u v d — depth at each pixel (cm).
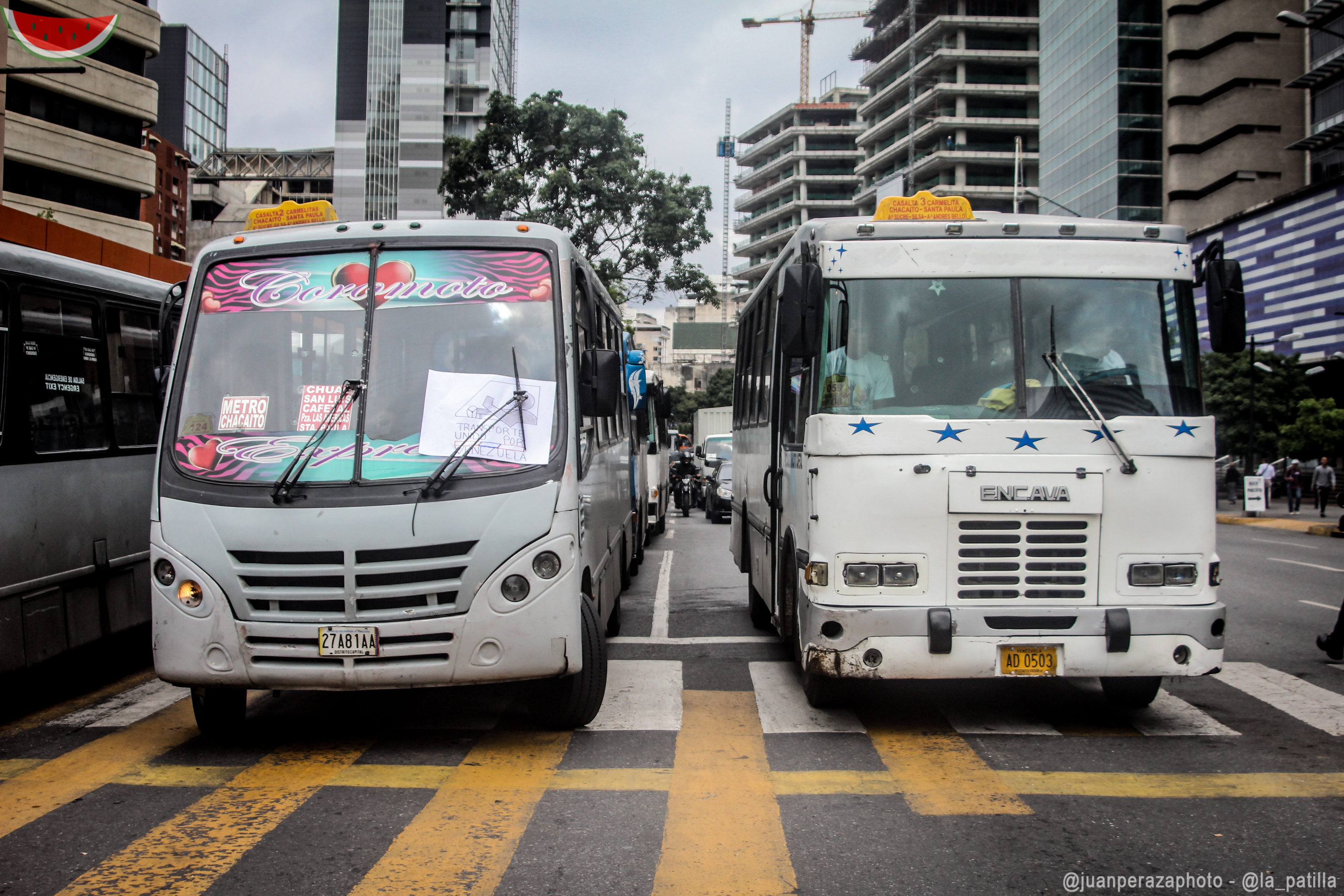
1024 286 566
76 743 554
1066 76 6788
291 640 490
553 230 576
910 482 536
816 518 552
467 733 562
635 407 1191
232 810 439
